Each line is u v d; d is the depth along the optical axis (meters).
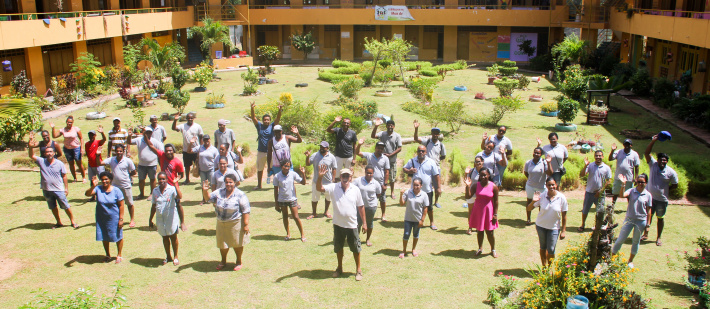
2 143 16.48
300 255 9.34
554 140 10.93
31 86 22.48
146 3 34.31
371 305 7.69
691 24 21.36
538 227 8.53
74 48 28.19
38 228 10.66
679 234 10.30
